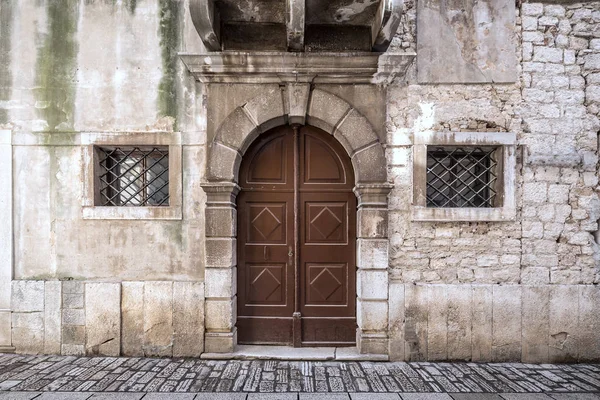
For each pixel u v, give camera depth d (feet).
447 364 13.34
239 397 10.85
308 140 14.48
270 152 14.48
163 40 13.96
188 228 13.93
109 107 13.99
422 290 13.61
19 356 13.67
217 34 13.01
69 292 13.87
